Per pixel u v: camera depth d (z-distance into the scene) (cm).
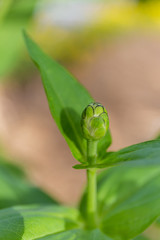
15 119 89
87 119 27
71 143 29
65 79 30
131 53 117
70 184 71
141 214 30
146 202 30
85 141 29
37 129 88
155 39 116
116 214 30
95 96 105
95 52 105
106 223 30
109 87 108
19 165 46
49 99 29
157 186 32
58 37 86
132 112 97
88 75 108
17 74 85
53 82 30
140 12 89
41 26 76
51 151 81
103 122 27
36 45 29
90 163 28
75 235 29
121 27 92
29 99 97
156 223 33
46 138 85
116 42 106
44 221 29
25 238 27
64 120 29
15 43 43
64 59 94
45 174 73
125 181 32
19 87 97
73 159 79
